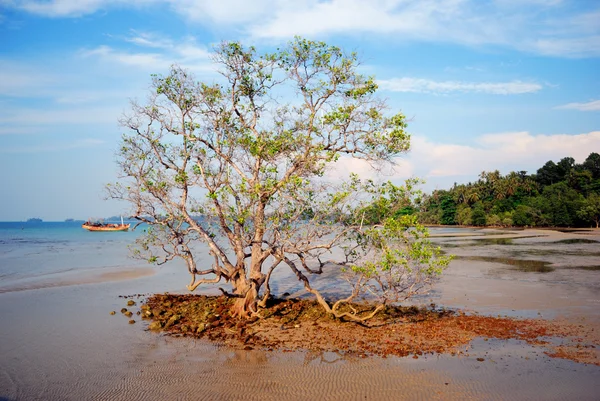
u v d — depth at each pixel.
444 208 132.75
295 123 17.58
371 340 15.36
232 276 18.55
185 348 14.84
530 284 25.55
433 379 11.79
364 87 16.94
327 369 12.65
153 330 17.19
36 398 11.03
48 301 23.00
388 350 14.25
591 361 12.95
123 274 33.31
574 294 22.44
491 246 51.66
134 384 11.81
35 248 58.47
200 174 18.23
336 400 10.62
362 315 18.78
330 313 18.47
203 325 16.95
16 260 42.69
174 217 18.28
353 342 15.16
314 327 17.11
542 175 138.25
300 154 16.98
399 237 16.30
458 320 17.81
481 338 15.40
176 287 27.61
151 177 17.84
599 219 96.75
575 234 74.44
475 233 84.00
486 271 30.81
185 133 18.17
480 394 10.82
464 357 13.47
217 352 14.37
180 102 17.92
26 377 12.43
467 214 125.38
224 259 18.89
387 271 17.42
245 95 18.70
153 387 11.60
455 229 107.06
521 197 125.62
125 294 25.12
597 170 130.38
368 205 16.52
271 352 14.25
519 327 16.69
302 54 17.34
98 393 11.27
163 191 17.84
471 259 38.03
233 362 13.37
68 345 15.36
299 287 26.83
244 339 15.66
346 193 16.17
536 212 106.50
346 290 25.58
